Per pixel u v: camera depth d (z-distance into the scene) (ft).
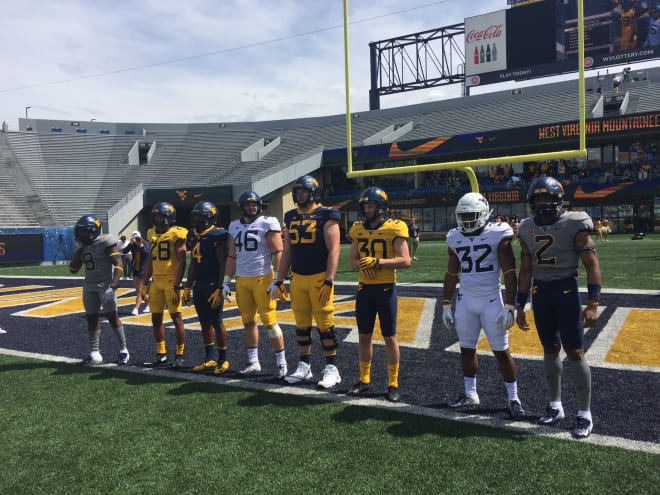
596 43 98.63
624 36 96.22
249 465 9.74
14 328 25.34
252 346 16.17
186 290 16.74
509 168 104.06
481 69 108.88
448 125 119.14
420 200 107.65
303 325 15.06
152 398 13.75
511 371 11.85
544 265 11.23
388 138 116.26
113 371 16.67
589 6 98.89
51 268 74.69
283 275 15.15
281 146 130.11
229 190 102.58
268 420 11.94
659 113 83.76
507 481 8.86
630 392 13.04
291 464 9.72
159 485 9.13
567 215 11.14
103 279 17.63
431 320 23.06
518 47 104.47
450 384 14.30
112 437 11.19
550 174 100.53
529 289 11.68
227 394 13.96
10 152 116.98
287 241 15.07
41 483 9.34
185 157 128.57
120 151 128.16
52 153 121.19
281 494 8.69
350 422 11.68
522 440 10.48
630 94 108.58
